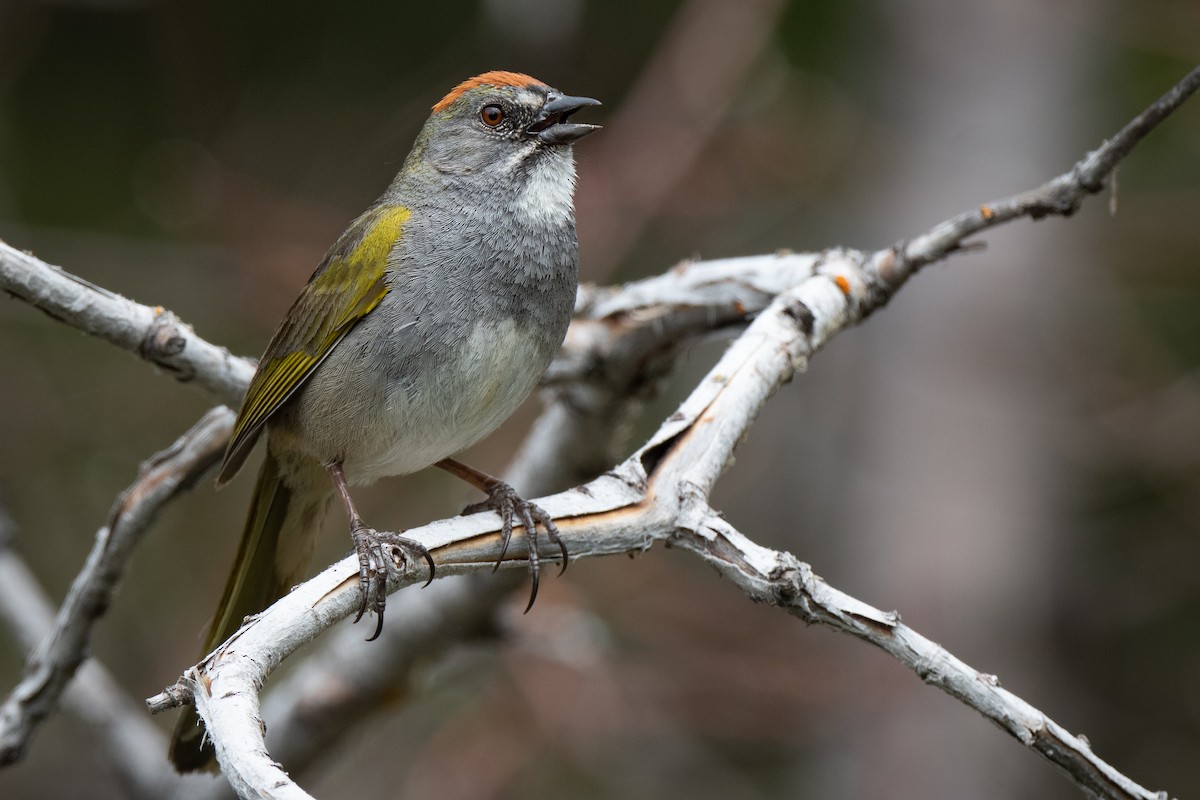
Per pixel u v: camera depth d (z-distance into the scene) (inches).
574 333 325.4
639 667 438.9
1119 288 502.6
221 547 503.2
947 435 476.1
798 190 509.7
